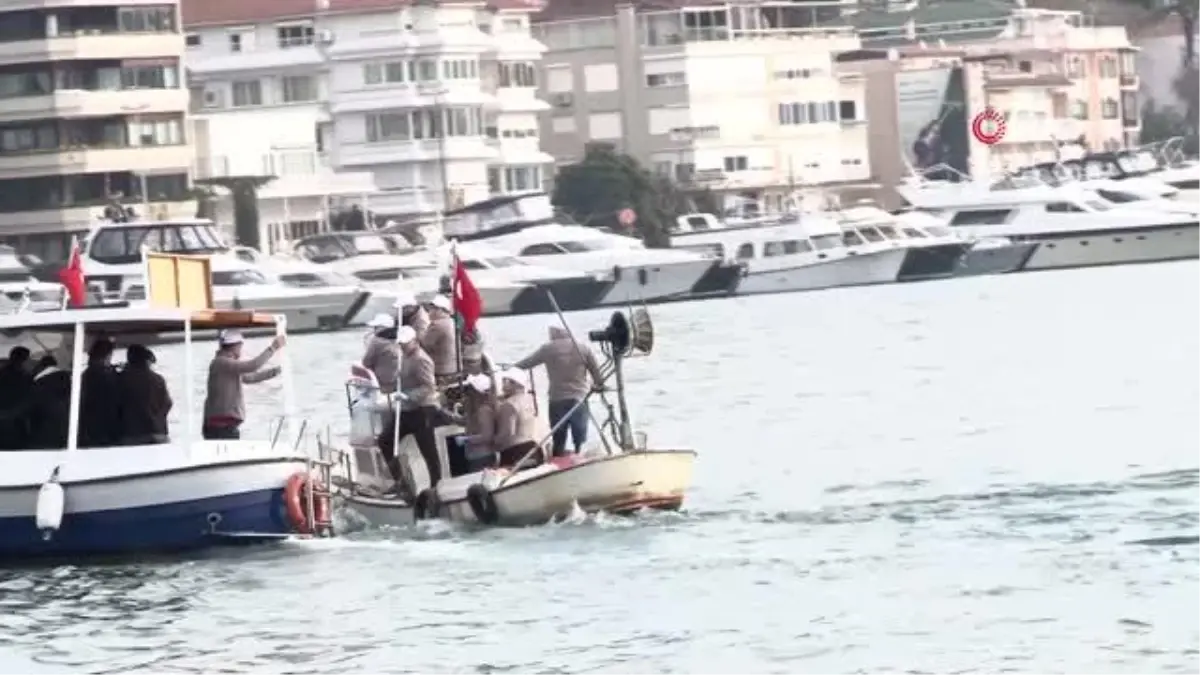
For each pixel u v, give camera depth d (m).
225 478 83.00
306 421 104.75
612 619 72.62
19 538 82.25
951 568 77.56
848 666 66.00
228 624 74.00
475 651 69.50
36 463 82.25
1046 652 66.44
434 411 88.50
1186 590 72.56
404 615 74.31
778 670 66.00
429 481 88.38
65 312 84.44
